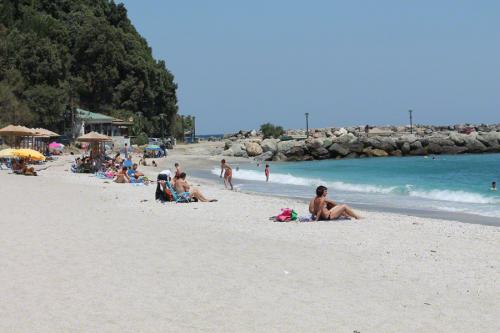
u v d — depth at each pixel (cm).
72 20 11744
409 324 732
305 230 1495
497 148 10319
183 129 14188
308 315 765
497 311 791
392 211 2288
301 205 2144
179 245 1252
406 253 1187
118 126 10050
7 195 2230
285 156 9262
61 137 8600
